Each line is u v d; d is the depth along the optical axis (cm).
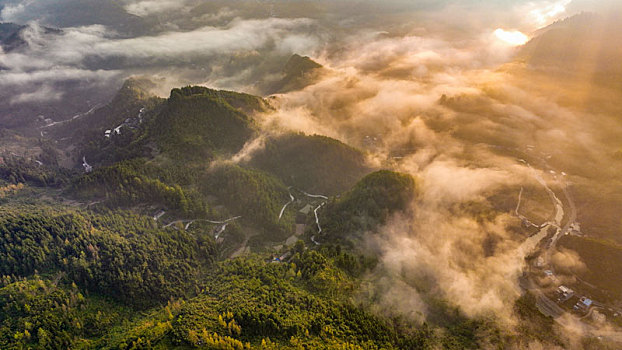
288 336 18575
